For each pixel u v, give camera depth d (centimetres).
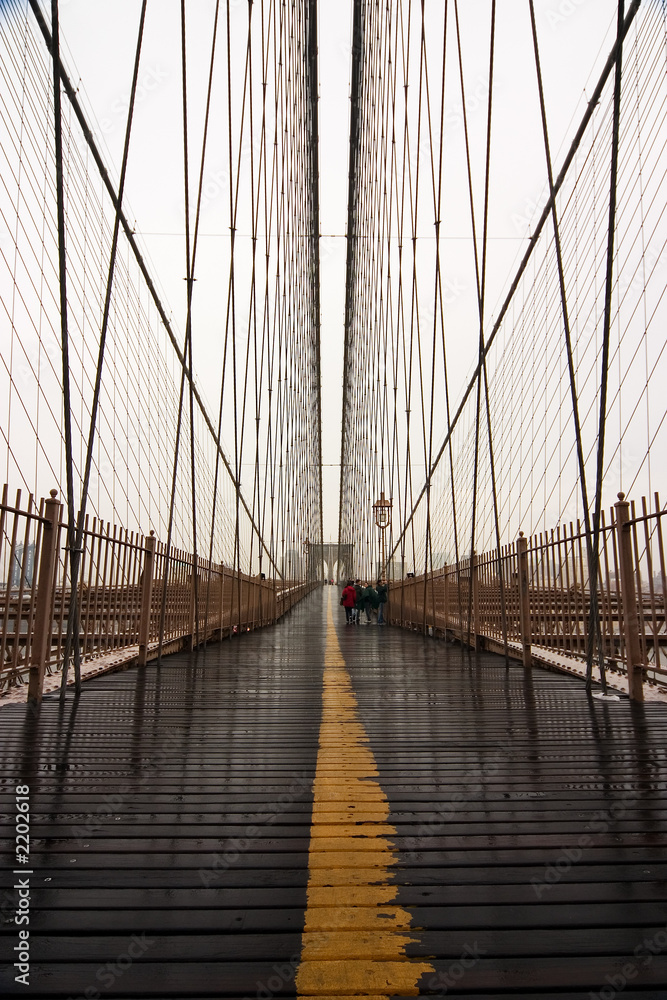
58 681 363
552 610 450
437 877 123
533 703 326
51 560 313
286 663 524
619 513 336
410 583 1027
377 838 142
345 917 108
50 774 191
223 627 782
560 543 423
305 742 237
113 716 285
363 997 90
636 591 331
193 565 605
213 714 293
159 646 466
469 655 591
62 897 114
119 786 179
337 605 2203
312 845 138
